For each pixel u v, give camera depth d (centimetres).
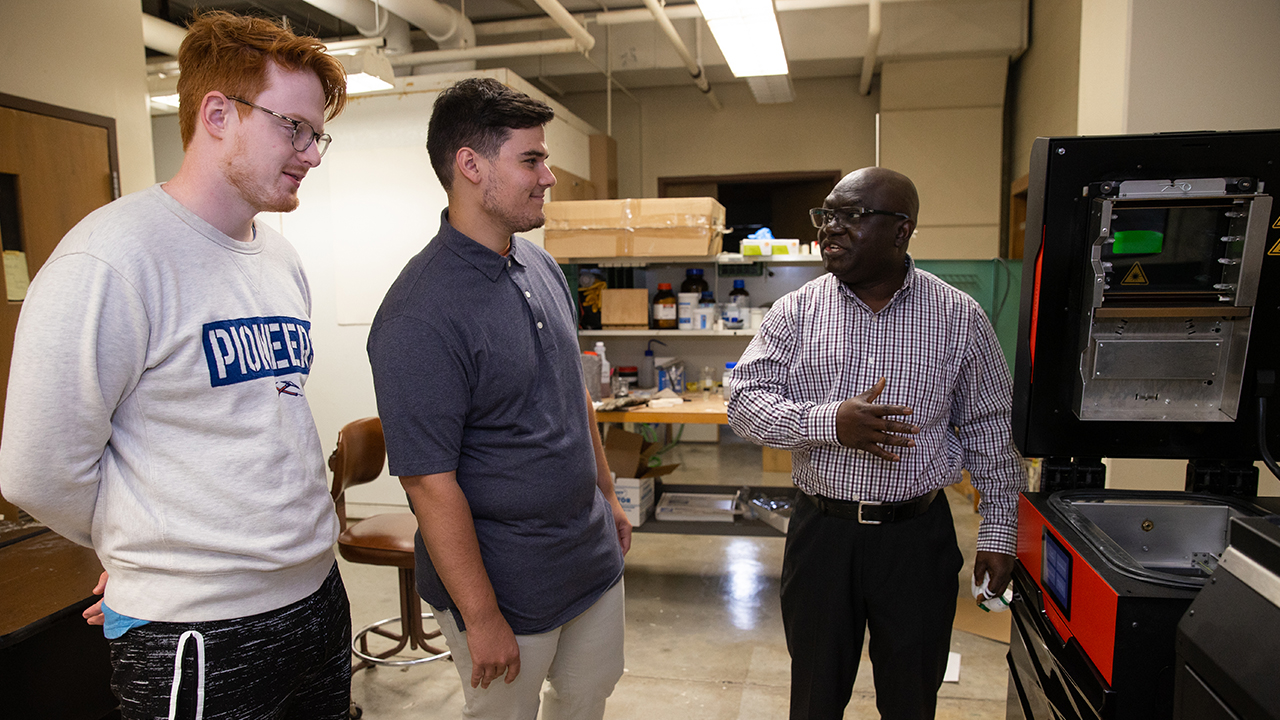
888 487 146
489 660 119
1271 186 122
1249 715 69
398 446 116
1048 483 146
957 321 151
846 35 510
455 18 452
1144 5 213
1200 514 132
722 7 333
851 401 136
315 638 117
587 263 362
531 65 548
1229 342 129
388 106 401
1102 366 131
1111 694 97
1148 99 216
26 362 92
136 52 321
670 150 621
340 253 412
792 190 688
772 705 221
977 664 241
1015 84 530
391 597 302
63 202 290
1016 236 520
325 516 118
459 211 122
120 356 96
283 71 104
